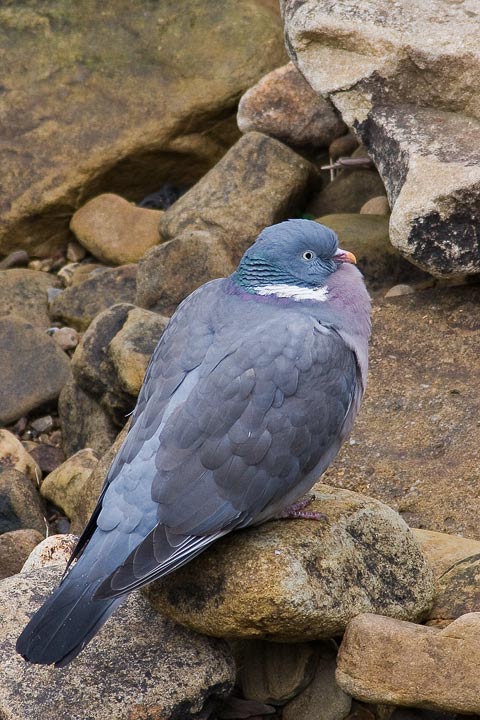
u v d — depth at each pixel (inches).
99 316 478.9
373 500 354.9
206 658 328.2
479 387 437.1
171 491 311.0
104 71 610.2
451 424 425.4
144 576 298.8
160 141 602.2
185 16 613.0
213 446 316.2
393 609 335.0
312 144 585.0
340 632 329.7
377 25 482.0
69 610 293.9
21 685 319.6
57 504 450.6
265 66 605.3
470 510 395.9
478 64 464.4
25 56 612.7
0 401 504.4
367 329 356.5
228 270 513.3
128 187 618.5
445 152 455.8
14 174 599.8
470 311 468.1
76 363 474.3
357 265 514.0
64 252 613.6
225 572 319.9
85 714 313.1
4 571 411.2
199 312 345.7
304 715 339.0
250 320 337.4
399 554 344.2
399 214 447.5
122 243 581.6
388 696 311.0
